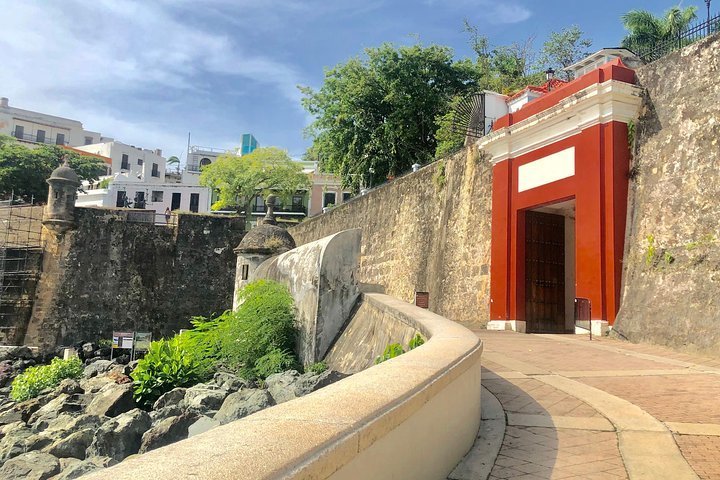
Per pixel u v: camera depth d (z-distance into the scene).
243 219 30.02
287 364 11.46
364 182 33.94
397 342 8.05
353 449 2.33
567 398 6.55
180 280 28.98
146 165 73.62
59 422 9.73
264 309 12.50
